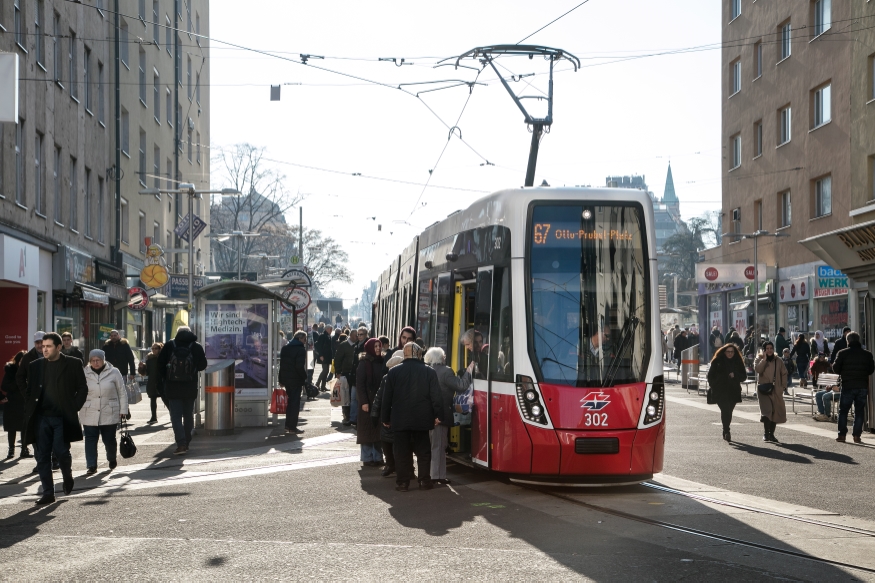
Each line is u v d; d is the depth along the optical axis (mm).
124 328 36312
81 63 31109
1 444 17516
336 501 10883
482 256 12461
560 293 11523
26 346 25297
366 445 14062
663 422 11453
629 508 10211
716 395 17766
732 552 7941
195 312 20141
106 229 34250
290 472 13477
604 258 11672
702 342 51344
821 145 36125
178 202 47438
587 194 11789
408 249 18578
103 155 33844
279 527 9250
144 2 40562
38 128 26484
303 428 19875
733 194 45500
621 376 11352
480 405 12086
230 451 16078
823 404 21688
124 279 35812
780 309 40219
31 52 25875
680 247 89062
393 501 10867
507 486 11953
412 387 11688
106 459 15289
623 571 7223
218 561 7723
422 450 11797
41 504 10977
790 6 38688
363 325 19766
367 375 13938
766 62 41250
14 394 15477
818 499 11195
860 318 20406
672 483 12211
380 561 7656
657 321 11648
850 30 32500
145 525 9461
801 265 37938
